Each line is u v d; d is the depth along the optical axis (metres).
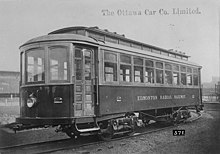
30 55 8.59
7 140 9.80
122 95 9.84
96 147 8.47
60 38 8.30
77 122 8.22
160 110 12.99
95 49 9.00
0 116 13.10
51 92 8.15
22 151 8.02
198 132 11.19
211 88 17.92
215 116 14.75
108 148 8.38
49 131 11.95
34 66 8.48
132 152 8.16
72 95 8.14
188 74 14.62
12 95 16.53
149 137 10.10
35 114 8.27
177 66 13.59
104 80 9.11
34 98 8.27
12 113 14.06
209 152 8.66
